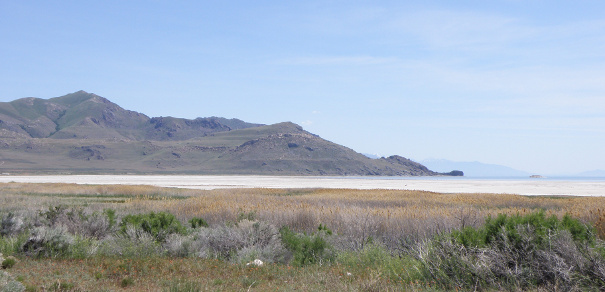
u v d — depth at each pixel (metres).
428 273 9.72
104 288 8.68
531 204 34.50
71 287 8.76
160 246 14.23
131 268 10.88
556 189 84.62
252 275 10.45
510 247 9.52
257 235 14.27
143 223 15.52
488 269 9.13
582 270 8.63
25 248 12.75
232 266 11.66
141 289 8.88
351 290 8.74
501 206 33.25
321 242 14.15
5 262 10.72
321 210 21.27
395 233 15.12
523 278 8.85
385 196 43.16
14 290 7.81
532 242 9.45
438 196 42.88
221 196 39.56
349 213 19.53
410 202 34.59
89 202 37.16
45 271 10.25
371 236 14.96
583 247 9.18
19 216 18.55
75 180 131.88
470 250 9.81
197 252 13.94
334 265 12.20
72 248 12.86
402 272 10.38
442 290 8.90
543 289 8.44
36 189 55.47
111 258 12.27
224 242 14.22
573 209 24.19
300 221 19.81
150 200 37.12
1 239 13.24
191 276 10.27
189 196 49.47
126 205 31.30
